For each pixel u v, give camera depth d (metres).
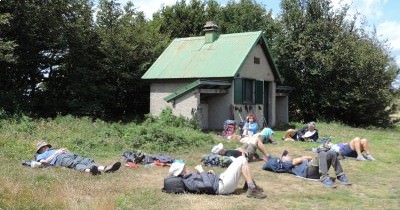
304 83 29.61
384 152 16.16
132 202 7.79
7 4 20.81
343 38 28.55
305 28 29.34
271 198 8.55
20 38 22.52
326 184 9.95
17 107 20.17
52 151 10.82
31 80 24.66
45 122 17.27
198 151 14.13
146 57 26.05
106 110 26.03
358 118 29.70
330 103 28.84
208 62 22.05
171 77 22.08
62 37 23.55
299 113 30.78
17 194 7.49
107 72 25.23
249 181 8.59
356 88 28.17
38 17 22.05
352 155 14.03
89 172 10.07
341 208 7.91
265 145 16.58
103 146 13.72
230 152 12.47
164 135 14.66
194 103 19.91
